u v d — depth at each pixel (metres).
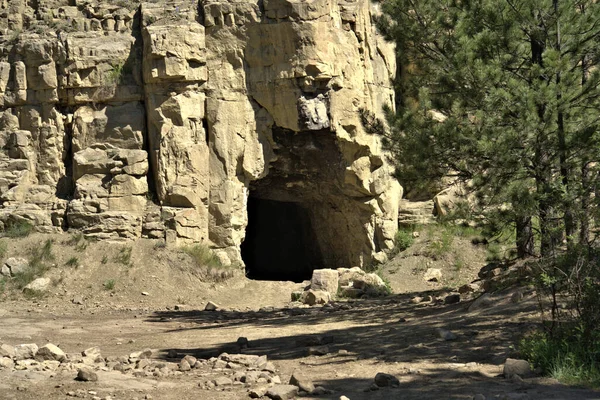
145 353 13.81
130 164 28.66
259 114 29.47
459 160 18.47
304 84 28.52
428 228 31.30
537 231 17.91
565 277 12.63
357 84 29.69
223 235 29.05
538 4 18.48
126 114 29.34
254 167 29.41
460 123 18.39
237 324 19.45
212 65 29.41
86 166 28.88
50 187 29.17
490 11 18.53
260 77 29.14
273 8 28.67
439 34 20.30
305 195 32.12
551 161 16.98
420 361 12.30
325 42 28.56
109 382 10.96
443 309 17.77
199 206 28.86
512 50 18.80
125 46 29.73
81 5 31.19
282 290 27.44
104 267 26.86
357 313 19.70
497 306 15.59
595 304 11.95
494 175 17.36
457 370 11.46
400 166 20.39
